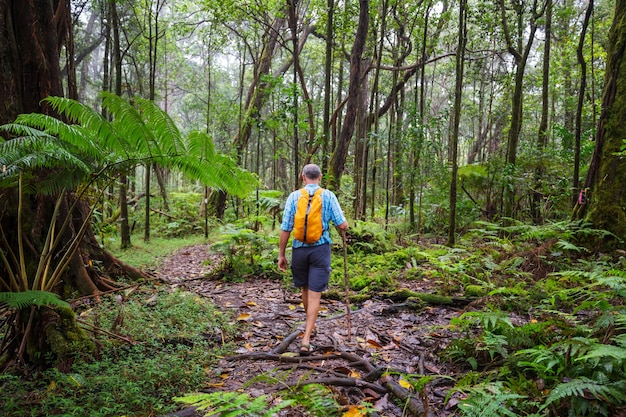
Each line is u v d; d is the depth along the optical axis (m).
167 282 6.34
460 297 5.16
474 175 11.91
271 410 1.94
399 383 3.09
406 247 8.50
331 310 5.09
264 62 14.70
